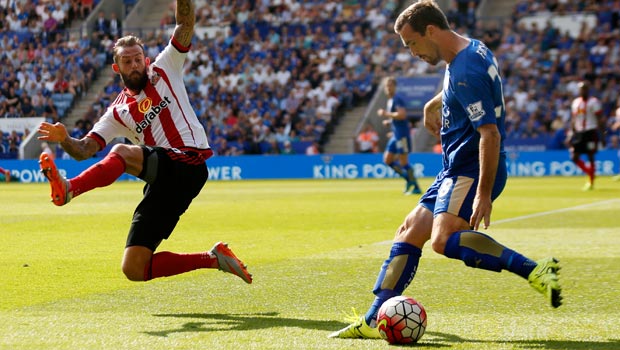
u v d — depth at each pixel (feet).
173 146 19.71
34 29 118.01
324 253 29.30
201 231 37.24
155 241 19.10
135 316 18.06
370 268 25.50
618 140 96.58
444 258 27.17
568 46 103.35
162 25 115.85
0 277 23.89
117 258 28.25
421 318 15.11
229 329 16.55
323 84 106.83
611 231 36.04
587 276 23.53
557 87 100.94
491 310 18.62
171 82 19.93
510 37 105.91
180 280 23.18
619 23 105.29
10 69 114.42
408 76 100.73
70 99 112.06
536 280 14.42
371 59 108.06
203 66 112.16
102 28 115.24
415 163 96.07
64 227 39.47
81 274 24.45
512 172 96.78
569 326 16.78
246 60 111.45
